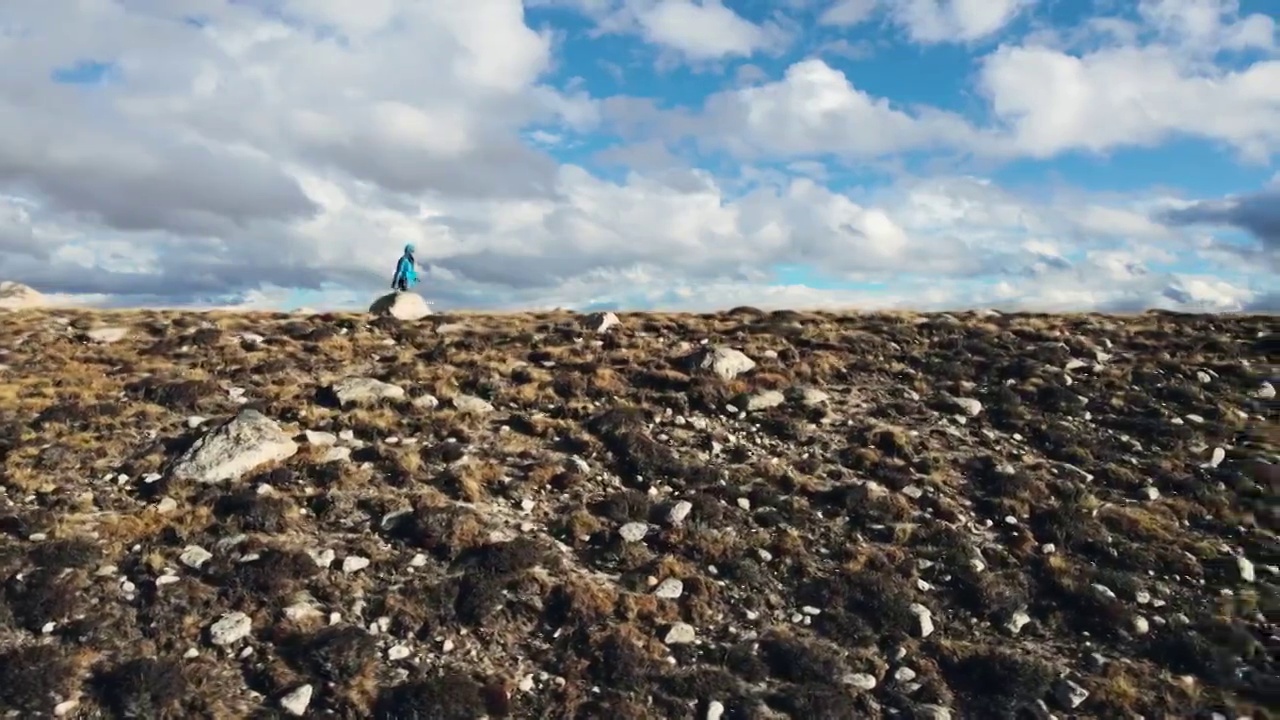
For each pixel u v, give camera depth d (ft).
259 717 40.78
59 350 92.12
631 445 70.33
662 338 105.81
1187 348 98.94
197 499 58.85
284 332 105.50
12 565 50.19
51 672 41.57
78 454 65.21
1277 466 67.97
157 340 98.63
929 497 64.49
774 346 99.81
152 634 45.96
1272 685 44.70
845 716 43.11
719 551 56.29
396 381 84.17
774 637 48.55
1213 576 54.70
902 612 50.52
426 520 56.75
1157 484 67.05
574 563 54.95
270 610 48.24
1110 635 49.44
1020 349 98.48
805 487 65.62
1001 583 53.57
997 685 45.03
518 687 44.11
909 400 83.87
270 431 66.49
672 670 45.91
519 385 84.28
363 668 43.93
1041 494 64.95
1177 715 43.04
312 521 57.67
